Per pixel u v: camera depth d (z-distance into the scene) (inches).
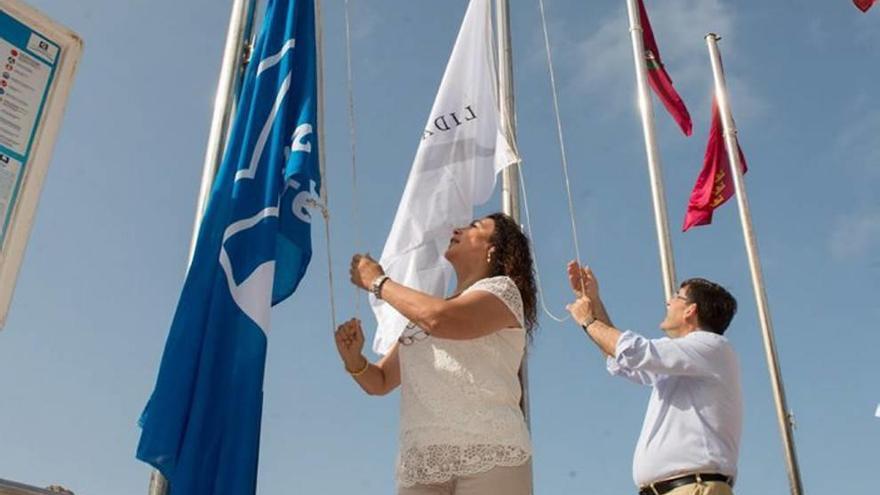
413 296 148.4
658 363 191.8
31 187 118.3
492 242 167.6
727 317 211.6
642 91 395.5
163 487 175.9
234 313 179.9
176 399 169.3
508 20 296.8
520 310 151.5
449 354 145.2
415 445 141.6
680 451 187.2
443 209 245.8
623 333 198.8
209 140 210.5
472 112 261.1
